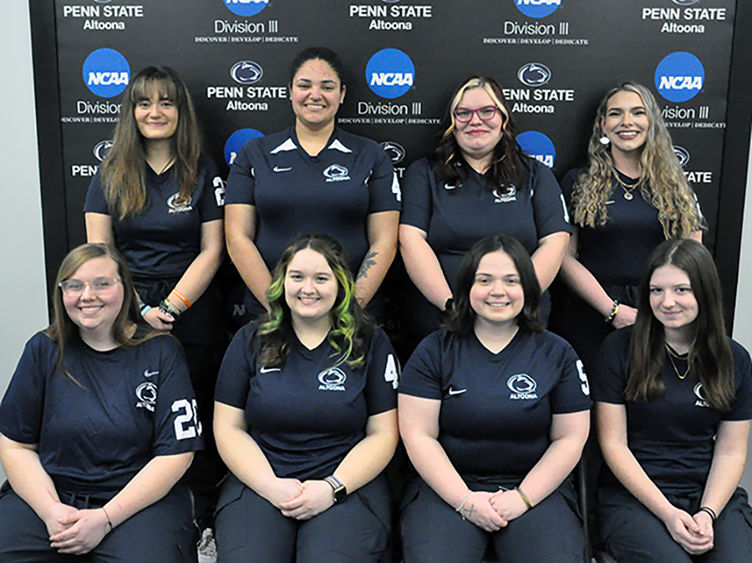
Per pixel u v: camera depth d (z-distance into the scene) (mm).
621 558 1882
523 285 1888
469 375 1913
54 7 2557
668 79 2604
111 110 2621
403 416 1955
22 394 1884
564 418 1922
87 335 1912
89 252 1863
